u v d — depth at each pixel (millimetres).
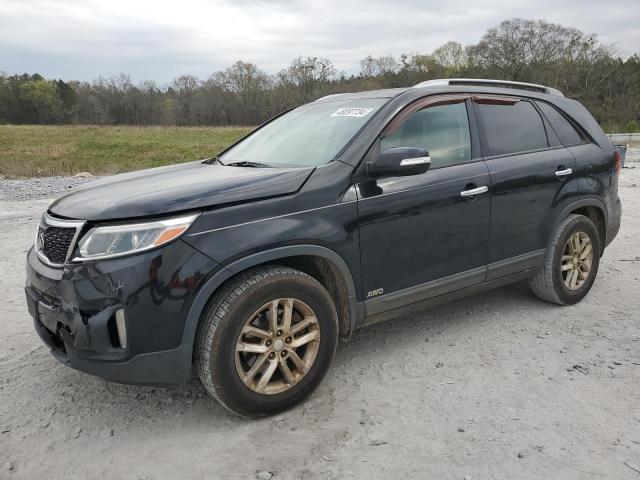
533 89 4344
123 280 2453
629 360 3408
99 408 3000
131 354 2510
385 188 3148
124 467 2488
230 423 2820
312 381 2951
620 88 62469
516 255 3904
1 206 9773
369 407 2932
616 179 4633
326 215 2914
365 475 2385
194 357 2723
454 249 3508
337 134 3375
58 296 2611
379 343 3736
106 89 97250
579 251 4297
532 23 69188
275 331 2783
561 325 3975
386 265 3205
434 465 2441
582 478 2336
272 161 3467
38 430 2795
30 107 95312
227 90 85875
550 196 4016
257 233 2684
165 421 2859
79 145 28516
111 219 2553
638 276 5090
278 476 2395
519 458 2477
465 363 3414
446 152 3525
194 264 2533
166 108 90062
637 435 2629
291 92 79062
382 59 80062
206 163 3914
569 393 3023
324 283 3178
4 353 3686
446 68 83500
